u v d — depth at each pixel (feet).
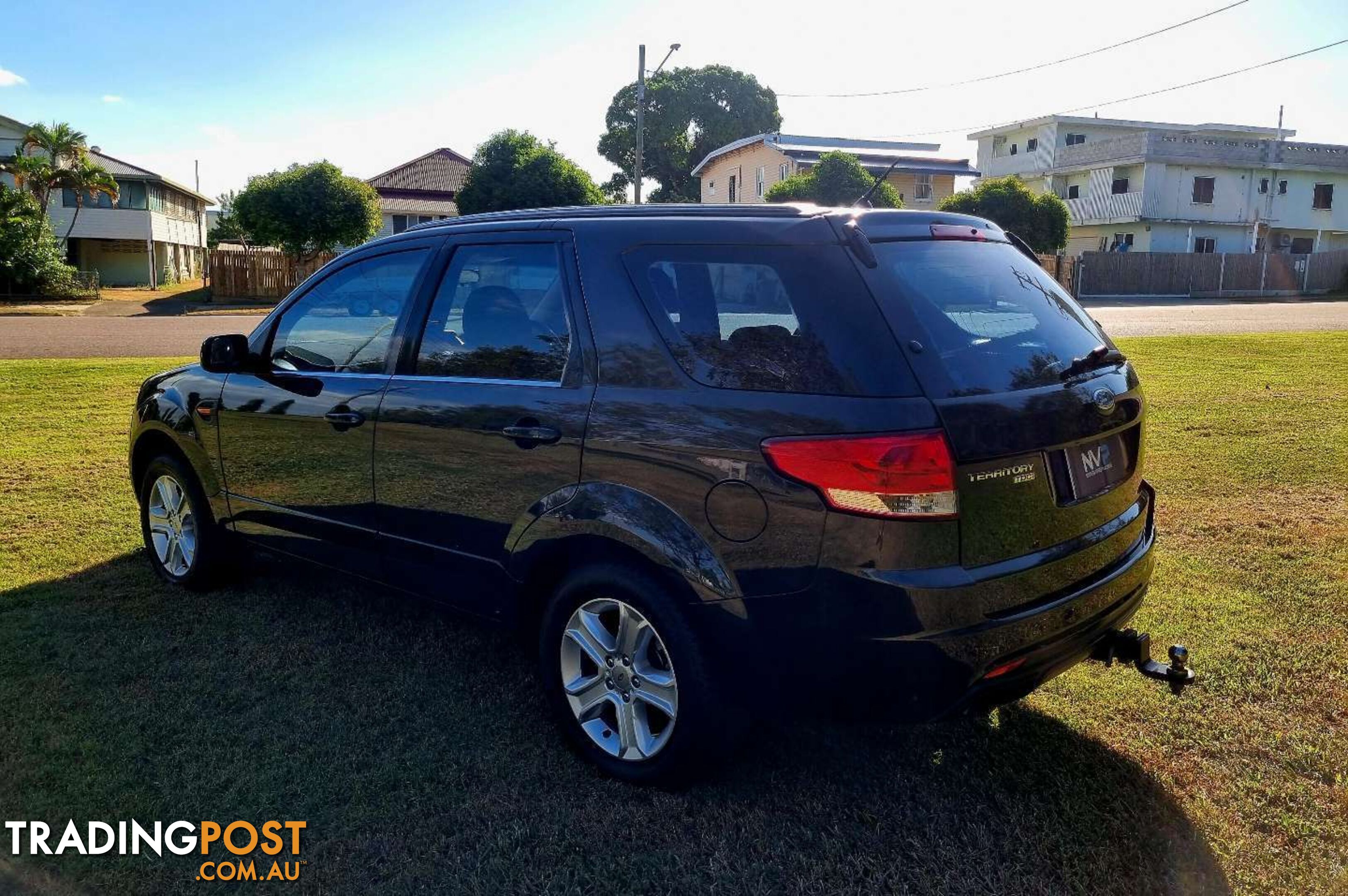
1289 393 33.35
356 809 9.68
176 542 15.62
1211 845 9.11
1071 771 10.34
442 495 11.26
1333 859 8.87
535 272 10.82
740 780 10.23
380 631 14.02
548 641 10.56
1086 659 10.06
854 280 8.77
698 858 8.95
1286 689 12.03
